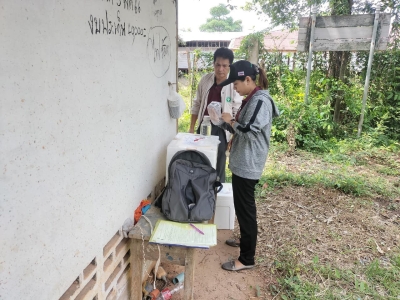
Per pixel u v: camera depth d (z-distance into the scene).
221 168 3.53
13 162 1.13
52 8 1.27
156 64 2.66
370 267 2.86
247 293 2.60
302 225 3.61
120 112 2.00
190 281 2.18
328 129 6.59
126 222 2.19
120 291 2.16
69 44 1.40
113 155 1.94
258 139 2.53
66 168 1.45
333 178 4.86
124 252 2.17
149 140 2.61
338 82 7.08
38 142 1.25
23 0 1.12
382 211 3.96
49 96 1.29
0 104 1.05
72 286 1.62
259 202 4.13
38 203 1.27
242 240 2.79
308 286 2.62
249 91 2.56
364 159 5.84
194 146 2.85
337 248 3.19
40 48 1.22
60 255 1.45
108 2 1.73
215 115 2.82
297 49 6.88
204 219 2.31
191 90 8.38
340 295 2.55
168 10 2.92
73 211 1.53
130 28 2.06
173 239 2.10
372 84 7.24
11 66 1.08
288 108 6.58
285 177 4.76
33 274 1.28
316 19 6.59
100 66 1.69
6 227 1.12
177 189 2.38
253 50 7.89
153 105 2.65
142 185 2.51
